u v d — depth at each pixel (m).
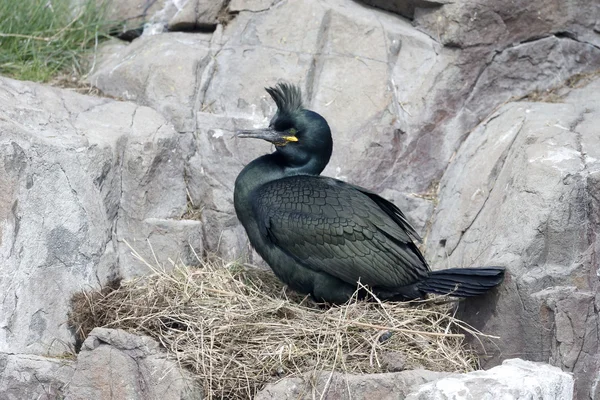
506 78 12.32
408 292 9.88
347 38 12.35
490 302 9.43
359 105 11.93
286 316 9.54
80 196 10.09
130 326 9.45
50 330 9.78
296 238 9.82
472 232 10.45
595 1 12.44
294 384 8.60
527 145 10.09
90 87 12.61
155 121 11.39
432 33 12.41
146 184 10.88
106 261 10.52
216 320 9.31
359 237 9.75
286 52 12.33
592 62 12.64
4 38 12.95
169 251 10.91
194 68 12.20
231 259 11.32
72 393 9.17
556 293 8.90
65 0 13.57
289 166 10.58
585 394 8.92
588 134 10.02
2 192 9.34
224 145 11.70
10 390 9.38
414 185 11.80
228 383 8.88
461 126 12.11
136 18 13.67
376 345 9.00
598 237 9.19
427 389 7.72
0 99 10.33
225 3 12.99
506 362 8.45
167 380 8.79
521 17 12.20
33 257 9.62
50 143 9.81
